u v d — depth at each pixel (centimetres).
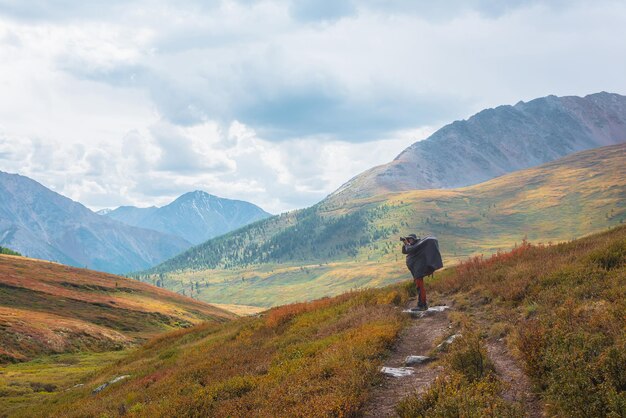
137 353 3316
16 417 2392
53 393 3469
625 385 594
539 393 690
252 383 1102
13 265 13000
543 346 777
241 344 1852
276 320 2059
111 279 14850
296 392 870
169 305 13238
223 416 919
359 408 766
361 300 1830
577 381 607
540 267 1437
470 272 1739
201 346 2309
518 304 1212
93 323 9325
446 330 1165
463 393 655
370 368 916
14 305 9244
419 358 969
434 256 1432
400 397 786
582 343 722
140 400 1423
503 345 962
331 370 966
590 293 1060
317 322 1738
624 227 1888
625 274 1072
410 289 1841
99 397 1931
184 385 1357
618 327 768
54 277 12669
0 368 5400
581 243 1733
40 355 6525
